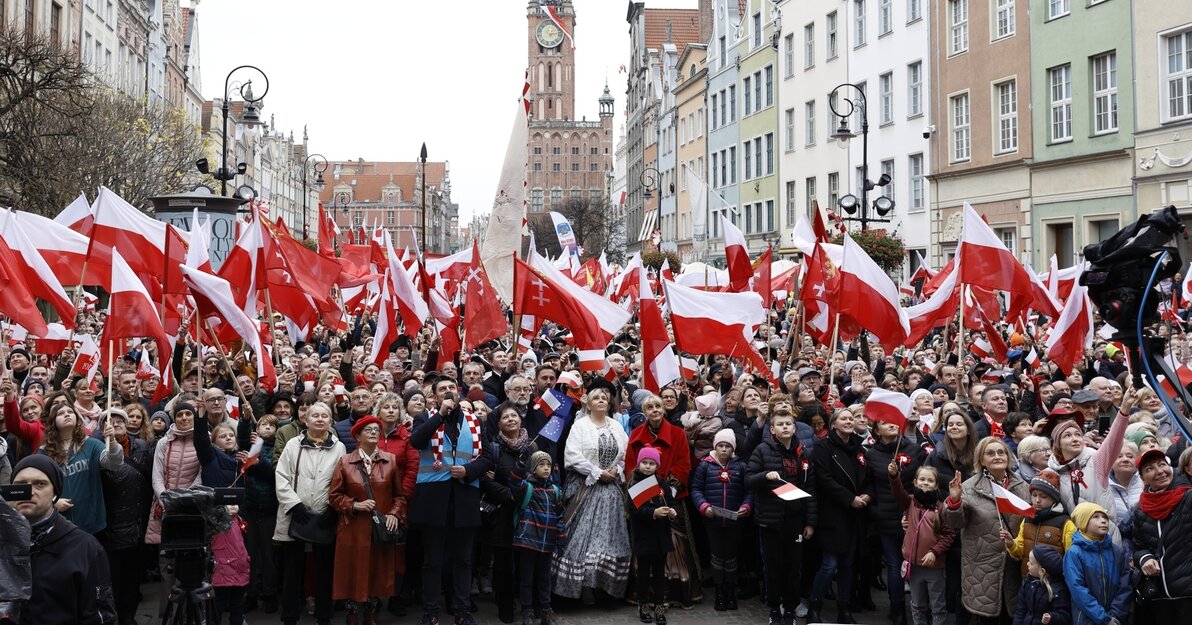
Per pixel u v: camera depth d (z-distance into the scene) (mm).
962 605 8625
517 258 12977
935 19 37344
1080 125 30609
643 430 9734
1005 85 34062
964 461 8609
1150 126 28016
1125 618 7113
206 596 6527
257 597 10078
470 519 9094
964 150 36219
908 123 39688
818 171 47969
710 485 9812
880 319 12414
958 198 36375
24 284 10875
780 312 26938
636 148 94688
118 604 8953
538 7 180500
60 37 43625
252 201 13805
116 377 12547
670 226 75500
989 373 13086
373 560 9148
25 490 5301
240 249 13641
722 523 9742
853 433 9383
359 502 8898
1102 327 16750
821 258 13984
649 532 9484
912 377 13211
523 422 10367
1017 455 9258
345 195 148750
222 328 13797
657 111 81188
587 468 9672
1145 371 4879
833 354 12688
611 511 9797
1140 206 28453
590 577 9648
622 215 102562
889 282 12445
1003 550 8180
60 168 29609
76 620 5480
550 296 12953
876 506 9328
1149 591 7055
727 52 60938
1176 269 4945
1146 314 4941
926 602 8797
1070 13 30844
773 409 9305
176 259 13055
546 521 9430
